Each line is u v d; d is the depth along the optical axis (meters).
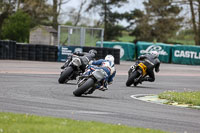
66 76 53.47
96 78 41.28
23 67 80.31
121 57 137.50
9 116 26.09
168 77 81.94
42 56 103.50
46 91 44.72
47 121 24.95
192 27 181.25
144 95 47.78
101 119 29.11
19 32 175.38
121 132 23.08
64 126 23.55
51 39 162.25
